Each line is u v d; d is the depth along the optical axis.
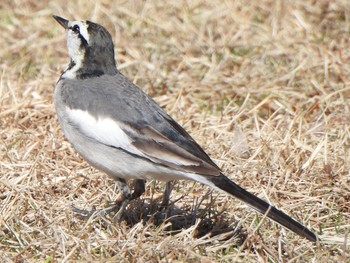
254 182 12.41
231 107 14.92
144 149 10.60
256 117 14.27
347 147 13.30
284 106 14.89
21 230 10.95
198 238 11.05
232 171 12.71
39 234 10.89
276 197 11.93
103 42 11.62
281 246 10.72
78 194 12.12
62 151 13.25
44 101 14.80
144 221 11.46
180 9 18.58
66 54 17.17
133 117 10.83
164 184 12.36
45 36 17.91
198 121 14.41
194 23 18.16
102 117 10.88
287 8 18.38
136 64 16.67
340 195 12.07
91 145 10.98
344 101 14.80
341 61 16.20
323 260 10.27
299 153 12.96
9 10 18.78
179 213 11.59
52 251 10.38
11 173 12.45
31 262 10.21
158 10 18.61
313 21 18.25
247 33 17.69
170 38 17.73
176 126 11.00
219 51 17.16
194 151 10.59
